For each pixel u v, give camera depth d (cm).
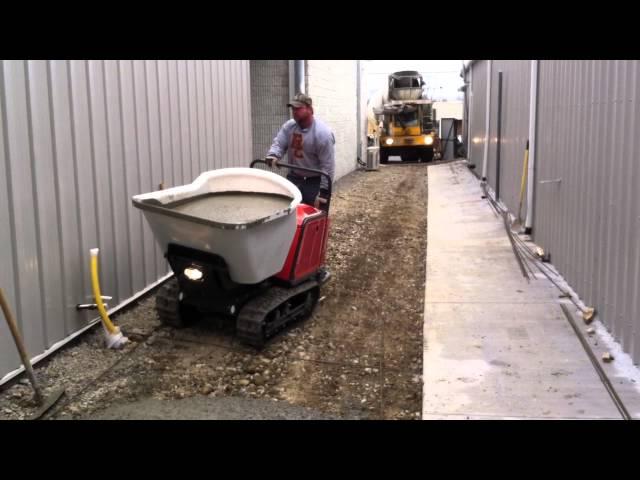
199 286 505
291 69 1216
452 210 1183
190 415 419
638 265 468
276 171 1212
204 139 741
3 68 420
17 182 436
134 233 599
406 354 529
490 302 634
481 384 459
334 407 438
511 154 1057
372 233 998
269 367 498
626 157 497
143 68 604
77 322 514
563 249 699
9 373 439
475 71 1817
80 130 509
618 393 436
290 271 544
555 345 524
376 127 2653
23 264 445
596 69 579
